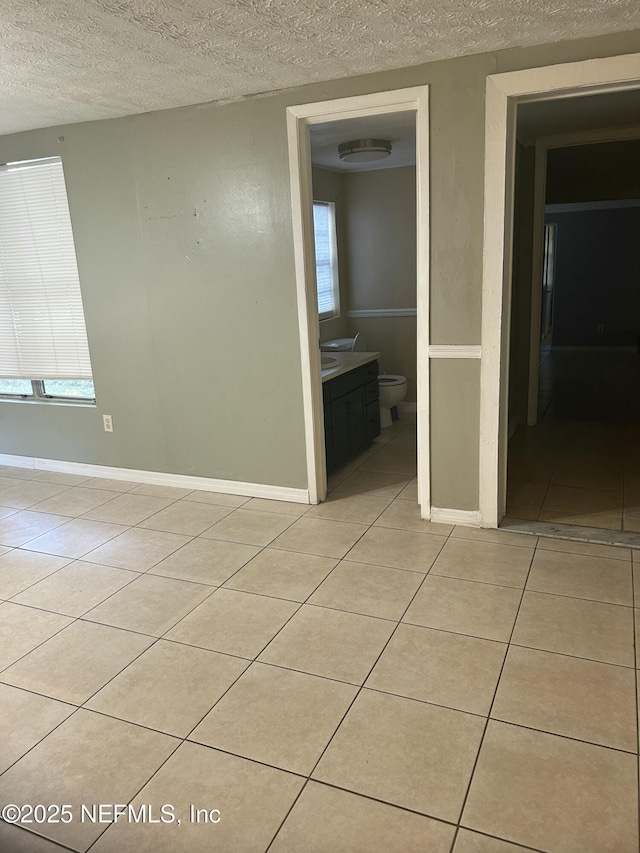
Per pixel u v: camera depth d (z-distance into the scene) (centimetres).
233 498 382
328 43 245
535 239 477
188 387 382
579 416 547
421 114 284
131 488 409
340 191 542
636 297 922
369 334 569
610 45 250
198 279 360
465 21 227
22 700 208
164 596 270
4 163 404
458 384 307
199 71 275
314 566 289
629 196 716
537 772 169
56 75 273
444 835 151
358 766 174
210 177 341
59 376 430
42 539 335
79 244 391
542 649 220
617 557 283
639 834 149
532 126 408
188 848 152
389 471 414
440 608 249
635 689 198
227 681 212
